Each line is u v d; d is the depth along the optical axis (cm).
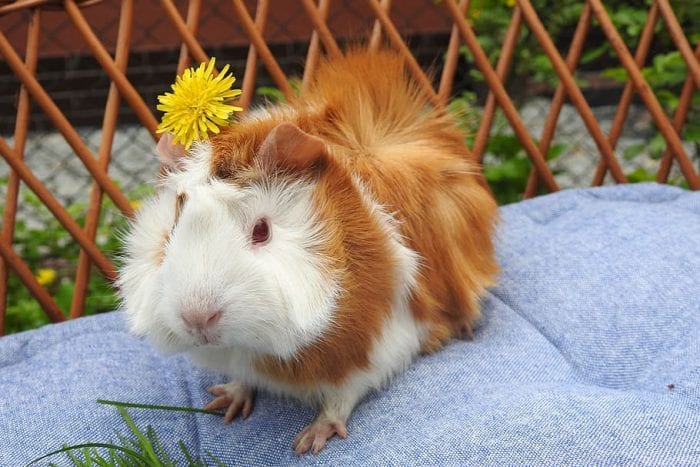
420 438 62
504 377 67
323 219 61
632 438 60
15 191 83
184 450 65
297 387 64
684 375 65
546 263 76
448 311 69
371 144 67
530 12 89
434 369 68
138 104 84
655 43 124
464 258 69
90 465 63
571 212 83
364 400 66
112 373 72
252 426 67
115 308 101
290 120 66
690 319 69
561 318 72
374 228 62
